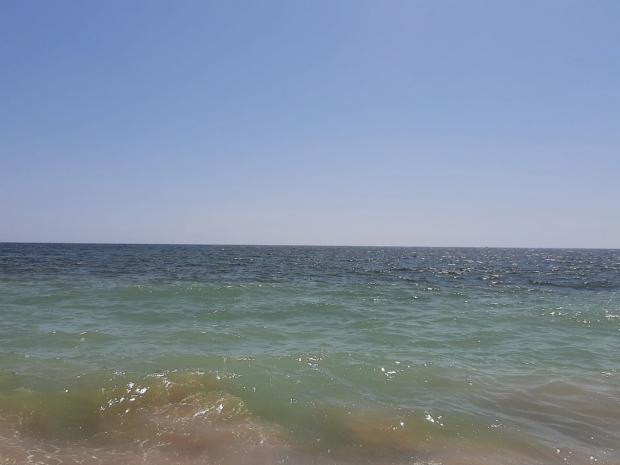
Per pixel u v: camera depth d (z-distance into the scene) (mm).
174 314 16234
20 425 6648
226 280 29188
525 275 39219
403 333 13867
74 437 6398
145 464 5715
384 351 11461
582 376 9633
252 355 10609
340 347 11805
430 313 17766
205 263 49094
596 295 24266
